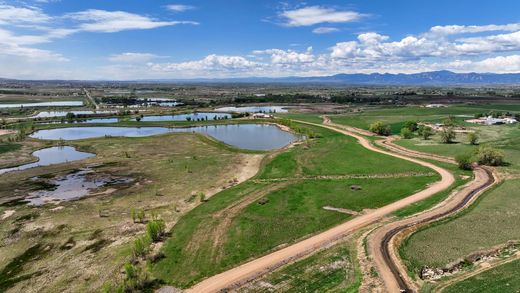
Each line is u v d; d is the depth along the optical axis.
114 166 99.06
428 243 49.88
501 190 69.62
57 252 53.00
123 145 126.38
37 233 58.81
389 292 38.78
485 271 42.03
